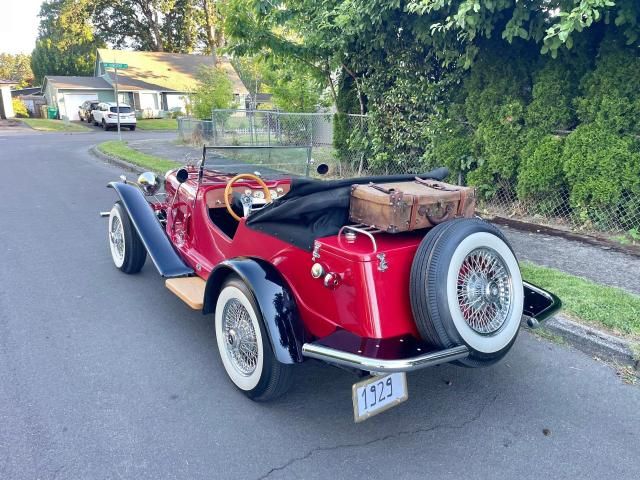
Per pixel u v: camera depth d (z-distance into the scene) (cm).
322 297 297
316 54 1045
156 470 264
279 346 289
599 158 637
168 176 558
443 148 830
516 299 302
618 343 377
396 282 279
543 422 307
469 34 669
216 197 437
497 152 750
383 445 286
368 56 966
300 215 302
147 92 4144
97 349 393
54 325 433
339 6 878
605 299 440
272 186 463
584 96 663
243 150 455
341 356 260
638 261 561
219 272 337
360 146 1045
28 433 292
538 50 705
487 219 753
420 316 269
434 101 873
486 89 756
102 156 1675
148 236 462
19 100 4834
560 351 392
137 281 538
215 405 322
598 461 273
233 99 2209
